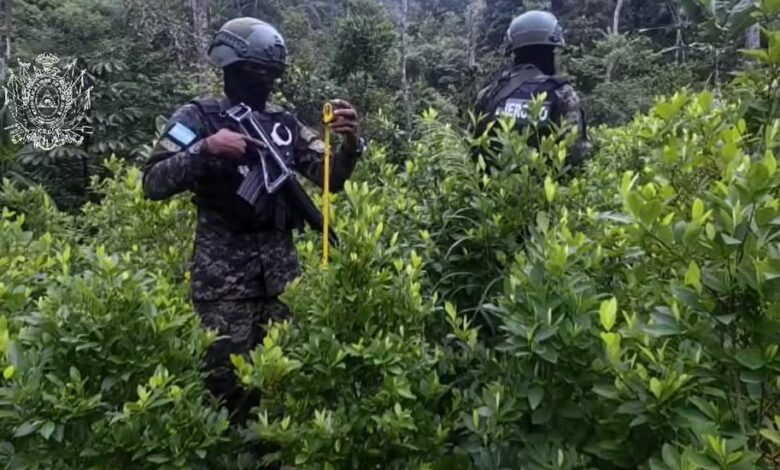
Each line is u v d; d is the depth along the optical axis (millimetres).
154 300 2352
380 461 2164
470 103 4453
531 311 1903
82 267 3400
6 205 4730
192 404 2215
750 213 1607
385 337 2242
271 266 3070
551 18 3791
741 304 1610
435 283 2977
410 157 4434
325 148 2959
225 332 2975
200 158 2736
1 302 2613
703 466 1465
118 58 10992
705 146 2264
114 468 2105
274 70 3068
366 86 13383
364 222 2424
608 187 3238
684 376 1626
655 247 1916
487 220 2846
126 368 2238
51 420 2020
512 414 1974
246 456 2404
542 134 3436
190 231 4059
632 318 1871
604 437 1831
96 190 5055
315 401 2215
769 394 1646
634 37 22078
